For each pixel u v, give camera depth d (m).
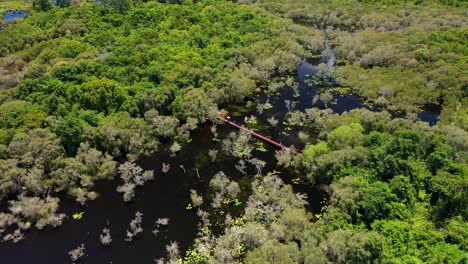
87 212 92.69
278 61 145.75
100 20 163.38
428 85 127.62
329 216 82.12
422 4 189.25
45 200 93.94
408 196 85.12
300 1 199.62
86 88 114.00
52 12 170.88
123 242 85.38
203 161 106.75
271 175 100.06
